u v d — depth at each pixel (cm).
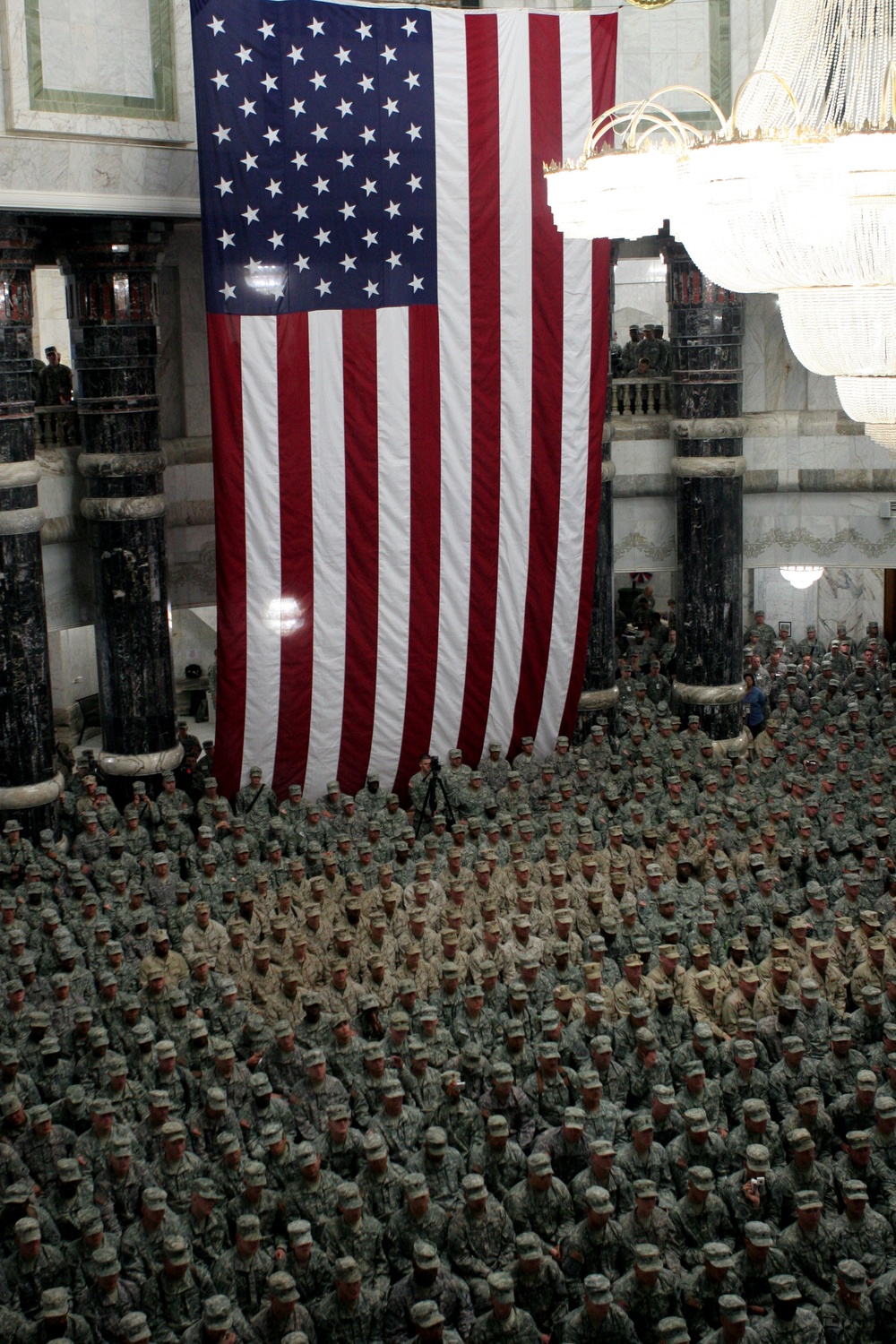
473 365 1922
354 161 1828
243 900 1603
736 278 1266
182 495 2228
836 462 2489
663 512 2477
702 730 2345
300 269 1820
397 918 1591
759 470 2508
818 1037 1334
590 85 1912
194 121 1888
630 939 1527
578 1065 1301
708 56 2166
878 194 1145
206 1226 1084
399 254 1866
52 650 2889
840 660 2642
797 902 1664
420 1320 929
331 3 1802
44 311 2970
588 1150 1158
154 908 1666
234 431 1819
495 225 1898
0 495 1811
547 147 1905
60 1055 1360
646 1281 984
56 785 1894
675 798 1975
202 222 1769
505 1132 1119
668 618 3247
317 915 1577
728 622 2352
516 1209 1077
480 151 1881
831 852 1831
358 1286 980
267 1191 1110
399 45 1836
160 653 2012
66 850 1911
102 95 1800
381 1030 1365
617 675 2514
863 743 2209
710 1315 1009
